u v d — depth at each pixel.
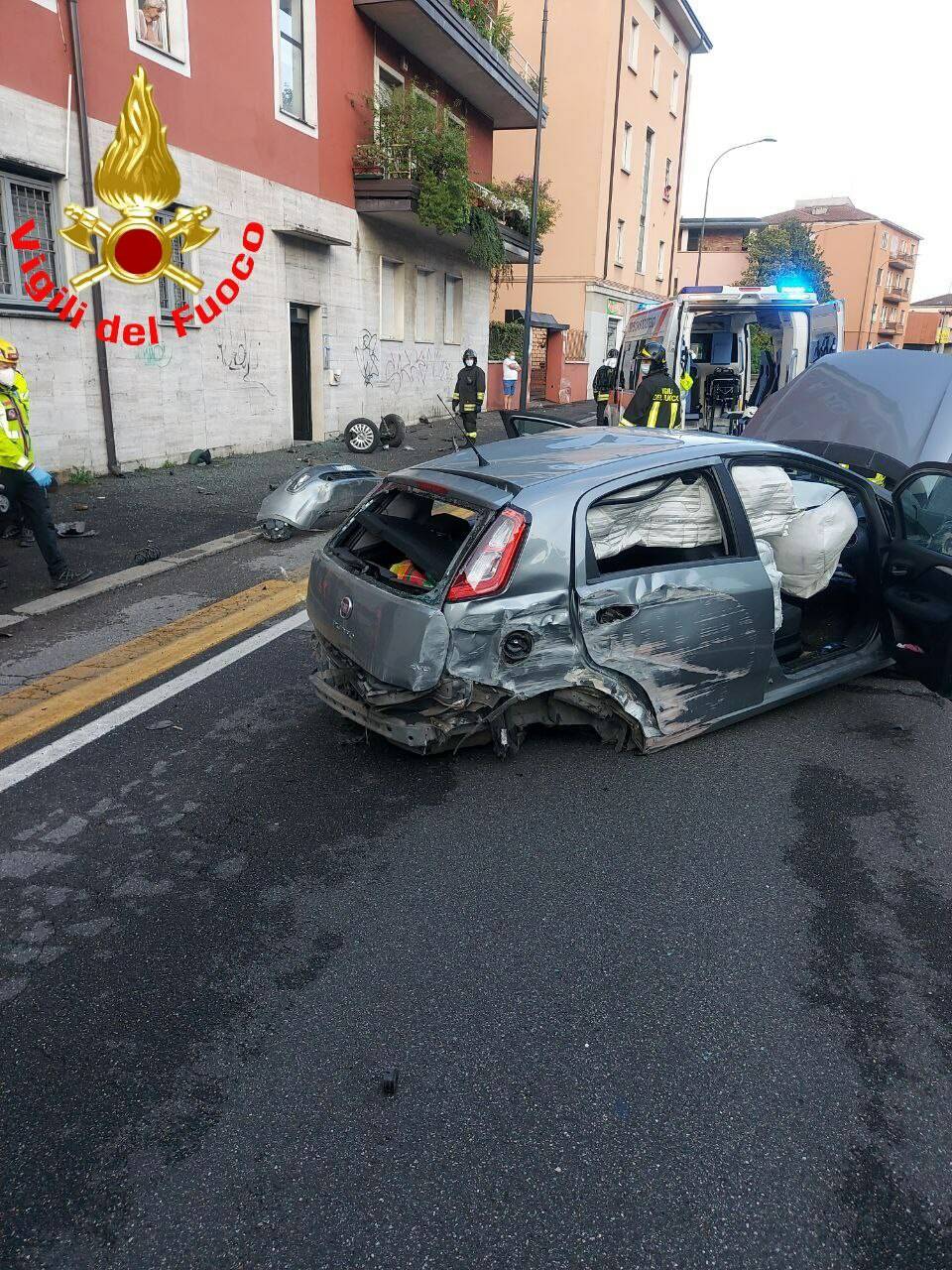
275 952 2.84
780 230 53.59
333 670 4.21
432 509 4.74
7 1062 2.38
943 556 4.29
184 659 5.43
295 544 8.56
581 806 3.77
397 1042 2.47
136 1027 2.51
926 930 3.02
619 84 31.73
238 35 13.45
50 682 5.02
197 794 3.82
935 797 3.93
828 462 4.75
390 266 19.22
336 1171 2.08
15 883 3.18
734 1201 2.02
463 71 19.31
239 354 14.37
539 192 23.94
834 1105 2.29
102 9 11.02
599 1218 1.97
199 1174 2.07
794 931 3.00
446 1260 1.88
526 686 3.75
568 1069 2.39
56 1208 1.98
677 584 3.97
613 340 35.78
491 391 27.16
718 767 4.15
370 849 3.42
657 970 2.79
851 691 5.15
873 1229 1.96
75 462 11.41
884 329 82.25
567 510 3.73
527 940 2.92
